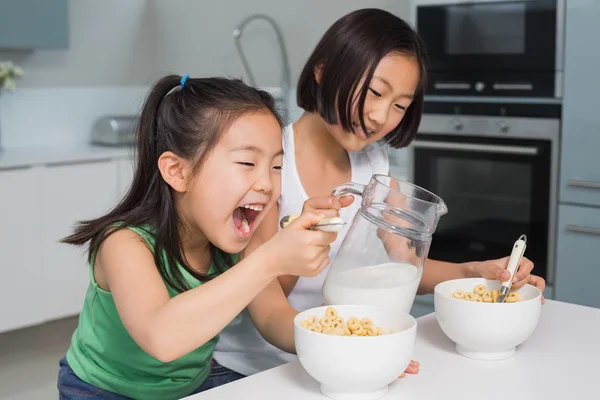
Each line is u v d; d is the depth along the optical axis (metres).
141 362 1.37
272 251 1.10
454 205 3.07
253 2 4.11
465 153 3.01
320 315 1.16
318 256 1.10
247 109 1.20
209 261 1.43
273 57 4.06
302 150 1.67
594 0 2.65
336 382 1.03
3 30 3.65
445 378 1.13
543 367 1.18
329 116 1.52
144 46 4.56
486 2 2.89
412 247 1.22
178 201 1.29
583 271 2.77
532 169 2.85
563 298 2.82
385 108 1.48
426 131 3.12
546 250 2.85
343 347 1.01
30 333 3.81
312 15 3.85
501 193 2.94
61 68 4.19
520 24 2.82
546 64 2.78
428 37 3.06
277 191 1.24
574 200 2.77
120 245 1.23
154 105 1.31
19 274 3.50
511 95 2.88
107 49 4.38
